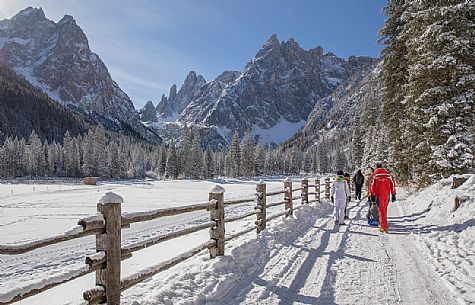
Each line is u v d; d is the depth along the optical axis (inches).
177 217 581.3
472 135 515.8
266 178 3799.2
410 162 706.8
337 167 4434.1
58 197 1268.5
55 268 293.1
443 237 299.9
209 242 222.7
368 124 2192.4
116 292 137.8
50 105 7819.9
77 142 4350.4
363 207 610.9
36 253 345.7
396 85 823.1
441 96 552.4
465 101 519.2
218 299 173.8
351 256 256.7
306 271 220.4
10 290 99.1
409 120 668.7
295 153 5334.6
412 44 602.5
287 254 260.7
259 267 227.5
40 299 205.6
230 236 263.7
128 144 5940.0
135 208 815.1
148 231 449.1
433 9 541.0
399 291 184.7
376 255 259.3
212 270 205.6
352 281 201.2
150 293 169.8
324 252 269.0
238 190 1539.1
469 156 505.0
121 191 1685.5
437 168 559.2
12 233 474.6
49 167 3996.1
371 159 1614.2
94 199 1146.7
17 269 289.9
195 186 2310.5
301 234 341.1
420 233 333.4
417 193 652.7
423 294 179.8
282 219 398.0
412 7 627.2
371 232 355.3
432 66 540.1
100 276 135.5
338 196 405.4
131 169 4402.1
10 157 3799.2
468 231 290.5
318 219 446.0
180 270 207.9
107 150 4087.1
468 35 526.6
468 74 523.2
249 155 3836.1
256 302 171.0
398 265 231.8
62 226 538.6
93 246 379.6
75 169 3966.5
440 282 197.2
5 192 1721.2
